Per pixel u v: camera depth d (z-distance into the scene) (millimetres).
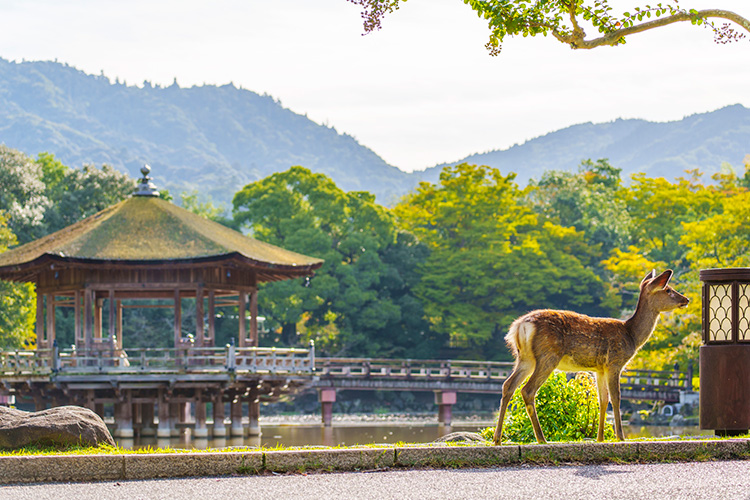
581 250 77188
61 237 36562
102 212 38500
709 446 11992
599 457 11750
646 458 11812
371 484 10219
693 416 44875
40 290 37094
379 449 11484
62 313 64250
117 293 36906
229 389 35875
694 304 47312
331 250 66000
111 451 12938
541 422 15117
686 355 49188
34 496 9797
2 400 36594
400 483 10250
